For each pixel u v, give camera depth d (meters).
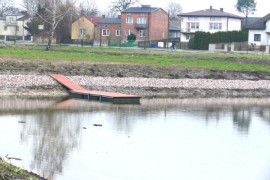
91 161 34.91
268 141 42.88
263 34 132.62
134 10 162.25
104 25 166.25
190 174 33.25
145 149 38.72
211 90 75.56
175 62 86.56
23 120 47.88
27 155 35.50
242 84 78.88
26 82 67.25
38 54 86.44
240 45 130.38
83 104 59.19
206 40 133.88
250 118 53.94
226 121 51.59
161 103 62.78
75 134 42.69
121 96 61.91
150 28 160.62
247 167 35.03
